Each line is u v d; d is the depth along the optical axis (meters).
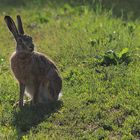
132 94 24.33
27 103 24.25
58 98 24.30
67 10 41.00
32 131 21.34
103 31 33.62
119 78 26.00
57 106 23.41
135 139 20.69
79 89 25.06
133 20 39.53
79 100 23.83
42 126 21.64
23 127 21.69
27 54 23.23
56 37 33.69
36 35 35.19
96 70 27.31
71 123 21.91
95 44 31.22
